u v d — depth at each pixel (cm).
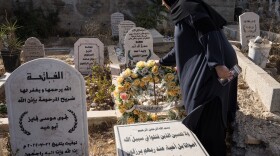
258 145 329
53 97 291
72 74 288
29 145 302
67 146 306
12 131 296
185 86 295
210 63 262
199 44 282
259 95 432
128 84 360
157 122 319
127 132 299
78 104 296
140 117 369
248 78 493
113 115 425
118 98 366
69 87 290
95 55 662
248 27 750
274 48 732
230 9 1151
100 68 621
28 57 699
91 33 1065
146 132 300
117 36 1005
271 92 384
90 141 383
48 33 1066
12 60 647
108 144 378
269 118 367
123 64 670
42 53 698
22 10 1084
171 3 290
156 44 922
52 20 1107
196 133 306
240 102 419
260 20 1078
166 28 1080
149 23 1044
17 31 1002
